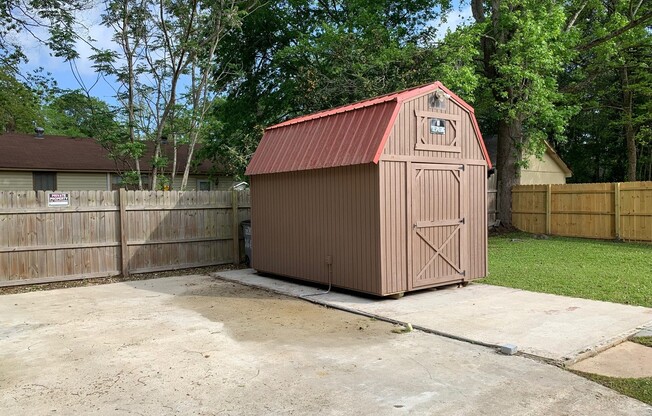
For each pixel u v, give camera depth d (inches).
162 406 141.9
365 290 282.0
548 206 612.1
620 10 653.3
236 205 446.3
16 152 748.0
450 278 307.3
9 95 665.6
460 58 544.1
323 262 315.3
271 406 140.2
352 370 168.7
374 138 273.6
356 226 287.0
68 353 195.8
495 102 632.4
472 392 147.2
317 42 604.4
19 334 226.7
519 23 561.6
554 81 593.9
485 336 202.5
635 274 334.6
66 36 439.8
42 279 352.2
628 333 201.5
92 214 374.0
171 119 523.8
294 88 618.2
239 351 193.5
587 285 303.1
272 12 683.4
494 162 738.8
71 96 465.7
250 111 737.0
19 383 163.6
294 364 176.4
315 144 320.8
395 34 645.9
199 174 880.9
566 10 655.1
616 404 136.6
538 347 186.1
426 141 292.8
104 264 379.6
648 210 516.4
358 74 538.0
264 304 282.5
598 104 813.9
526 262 403.2
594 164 1039.6
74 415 137.2
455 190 310.3
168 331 225.9
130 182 477.4
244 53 713.0
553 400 140.0
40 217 351.9
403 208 282.0
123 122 491.5
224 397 147.6
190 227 421.4
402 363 174.9
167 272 407.2
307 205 328.5
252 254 393.1
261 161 372.2
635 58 760.3
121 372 171.9
